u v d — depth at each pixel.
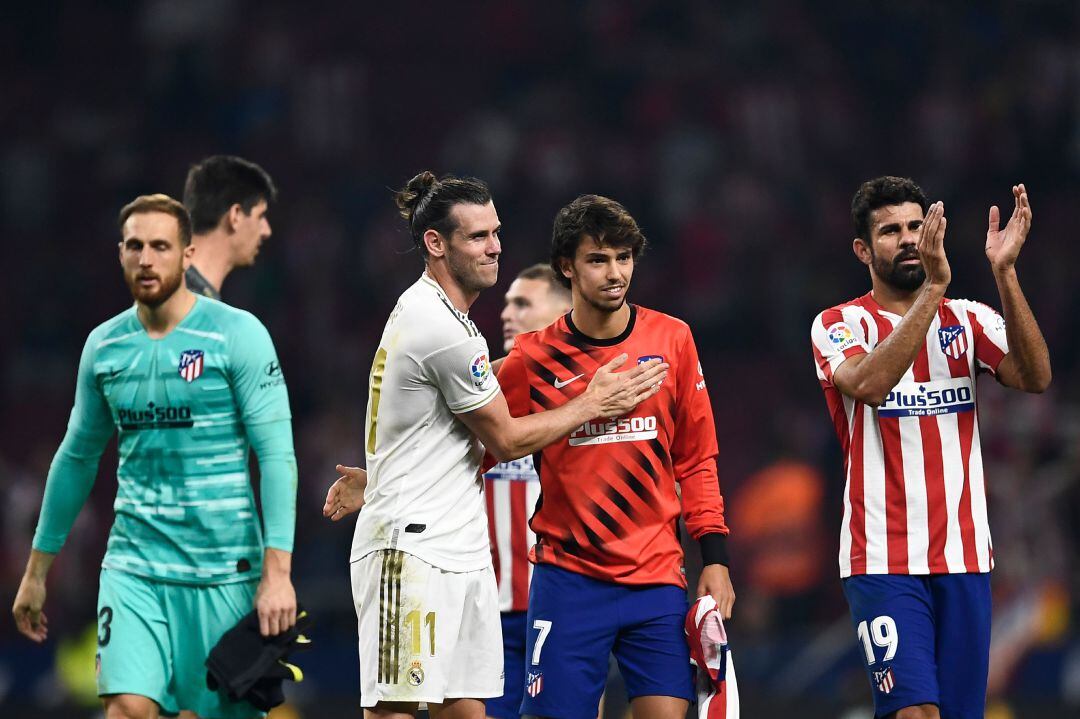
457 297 18.17
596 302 18.23
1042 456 41.81
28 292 64.31
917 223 18.92
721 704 18.06
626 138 69.19
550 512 18.75
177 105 71.69
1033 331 18.44
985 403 42.34
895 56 71.50
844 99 70.44
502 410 17.66
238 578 18.25
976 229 63.16
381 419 17.95
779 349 59.88
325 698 38.84
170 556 18.12
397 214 66.12
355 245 65.19
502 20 75.25
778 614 43.84
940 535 18.66
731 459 54.59
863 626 18.77
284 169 69.50
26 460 58.78
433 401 17.78
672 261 63.38
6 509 47.97
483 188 18.19
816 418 54.56
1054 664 38.50
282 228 65.12
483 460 18.55
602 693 18.70
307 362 59.75
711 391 58.28
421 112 72.50
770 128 68.31
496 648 18.09
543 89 72.50
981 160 66.94
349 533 45.84
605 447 18.45
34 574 19.12
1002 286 18.42
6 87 72.69
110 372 18.31
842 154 68.62
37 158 69.44
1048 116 67.38
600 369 18.12
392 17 75.38
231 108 71.69
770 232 64.06
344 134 70.88
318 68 72.38
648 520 18.47
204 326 18.27
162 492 18.19
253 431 18.23
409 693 17.28
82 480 19.02
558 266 18.73
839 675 39.03
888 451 18.84
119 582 18.12
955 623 18.66
